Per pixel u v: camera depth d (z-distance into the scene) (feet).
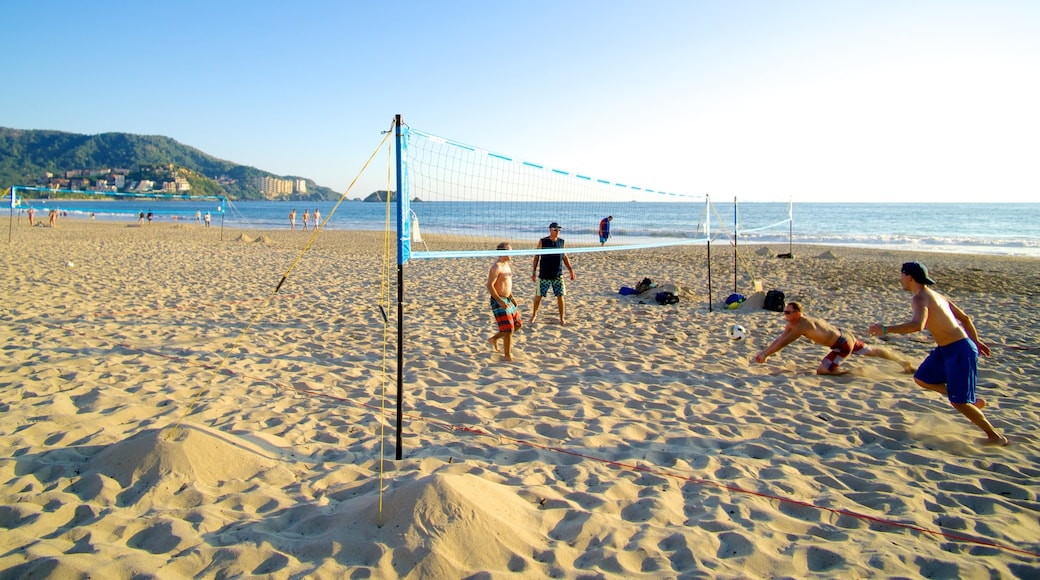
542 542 7.95
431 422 12.88
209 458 9.85
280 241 69.31
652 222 125.70
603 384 15.90
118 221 117.29
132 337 20.04
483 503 8.10
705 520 8.73
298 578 6.89
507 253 16.48
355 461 10.77
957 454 11.52
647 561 7.57
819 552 7.86
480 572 7.06
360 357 18.40
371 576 6.93
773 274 43.09
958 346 11.94
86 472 9.70
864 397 15.03
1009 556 7.87
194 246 58.59
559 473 10.41
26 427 11.78
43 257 43.52
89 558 7.11
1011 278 40.78
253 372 16.44
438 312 26.55
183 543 7.68
